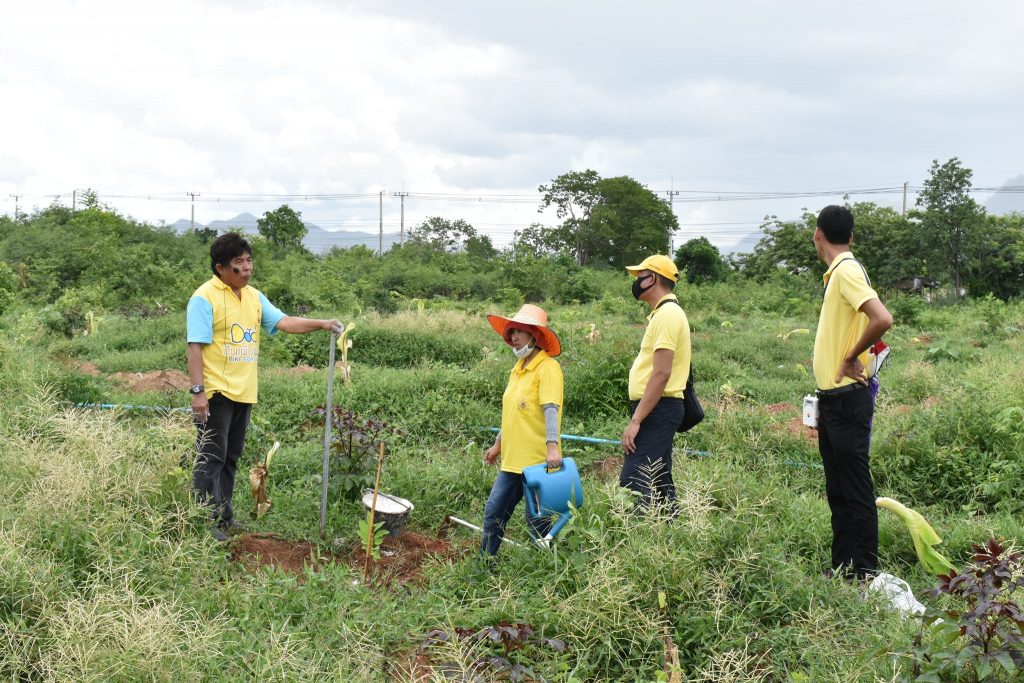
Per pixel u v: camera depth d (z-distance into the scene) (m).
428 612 4.34
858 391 4.80
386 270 31.27
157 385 9.84
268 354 12.27
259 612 4.20
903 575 5.16
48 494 4.52
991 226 34.00
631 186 51.81
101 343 13.10
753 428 8.10
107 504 4.59
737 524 4.58
